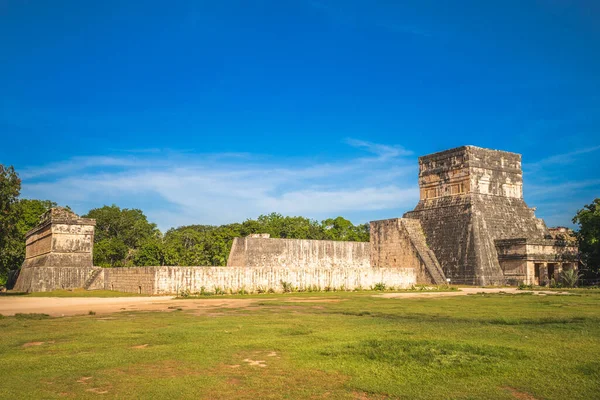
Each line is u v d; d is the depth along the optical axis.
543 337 16.08
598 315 22.55
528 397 9.72
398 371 11.75
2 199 48.69
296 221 105.56
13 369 12.12
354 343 15.18
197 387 10.58
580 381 10.71
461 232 66.06
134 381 11.05
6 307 30.84
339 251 70.19
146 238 107.19
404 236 68.75
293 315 24.12
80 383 10.93
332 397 9.91
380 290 52.00
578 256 63.56
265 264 64.88
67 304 33.25
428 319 21.78
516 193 71.44
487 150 69.69
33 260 64.44
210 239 79.44
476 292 46.22
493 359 12.77
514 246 62.66
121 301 35.88
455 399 9.61
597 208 57.50
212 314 24.95
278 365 12.49
